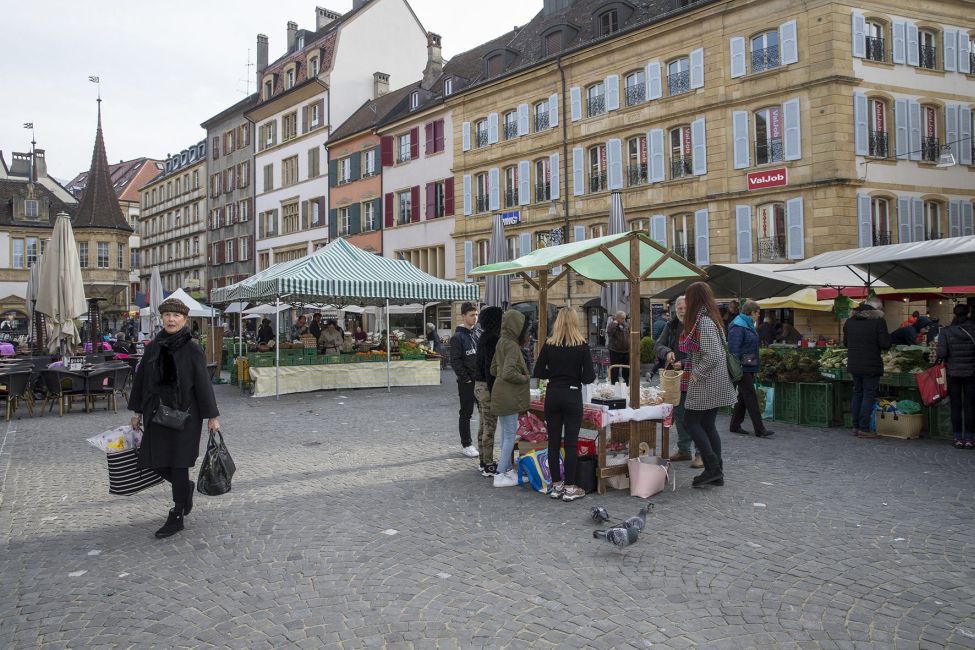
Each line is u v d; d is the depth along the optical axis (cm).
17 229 4994
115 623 379
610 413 631
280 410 1319
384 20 4619
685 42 2505
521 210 3138
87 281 5147
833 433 972
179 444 530
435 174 3597
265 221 5009
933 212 2358
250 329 4534
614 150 2745
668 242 2578
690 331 656
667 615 380
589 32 2952
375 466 784
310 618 382
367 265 1723
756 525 541
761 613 381
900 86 2264
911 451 830
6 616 390
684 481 691
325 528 550
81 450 908
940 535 509
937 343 854
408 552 490
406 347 1862
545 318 813
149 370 532
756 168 2323
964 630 357
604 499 624
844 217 2158
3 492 679
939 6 2331
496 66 3297
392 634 360
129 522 575
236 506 619
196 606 401
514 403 660
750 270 1295
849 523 542
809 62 2209
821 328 2120
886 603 393
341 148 4269
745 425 1066
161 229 6762
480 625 370
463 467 772
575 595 409
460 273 3469
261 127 5009
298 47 5109
